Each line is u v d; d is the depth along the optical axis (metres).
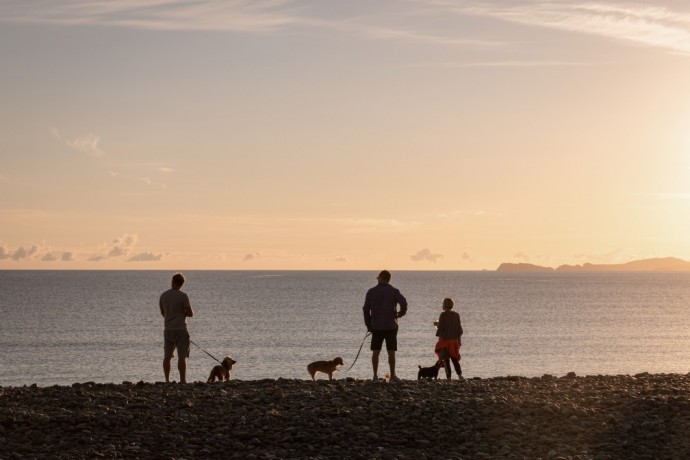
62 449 9.55
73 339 73.75
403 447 9.78
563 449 9.50
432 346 67.69
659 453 9.34
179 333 14.85
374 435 10.03
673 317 108.19
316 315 105.81
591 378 14.56
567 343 72.12
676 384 13.45
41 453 9.38
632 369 53.97
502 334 80.69
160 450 9.59
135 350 64.81
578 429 10.22
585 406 11.33
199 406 11.37
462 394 12.20
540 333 82.19
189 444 9.80
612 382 13.87
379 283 15.47
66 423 10.47
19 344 69.44
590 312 118.19
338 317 102.06
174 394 12.20
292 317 102.12
